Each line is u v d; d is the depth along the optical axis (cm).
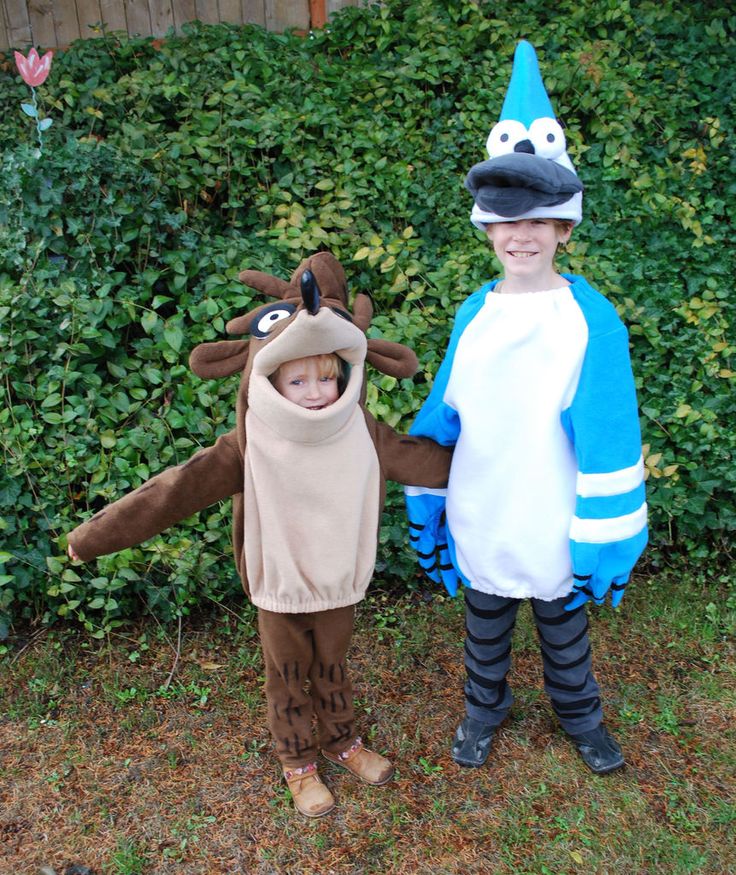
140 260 334
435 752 261
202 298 330
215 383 309
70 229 312
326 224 360
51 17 461
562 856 225
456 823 235
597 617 325
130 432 296
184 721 273
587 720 249
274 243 349
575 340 202
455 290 345
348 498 204
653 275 371
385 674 295
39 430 290
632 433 208
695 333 353
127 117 403
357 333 190
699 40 451
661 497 335
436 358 331
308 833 233
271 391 188
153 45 451
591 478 206
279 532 203
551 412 206
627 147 406
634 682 291
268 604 212
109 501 293
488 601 236
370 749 262
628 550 215
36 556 293
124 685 288
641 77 435
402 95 421
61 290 299
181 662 299
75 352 296
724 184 418
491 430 212
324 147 396
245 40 444
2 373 293
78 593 304
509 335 205
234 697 283
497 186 194
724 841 228
